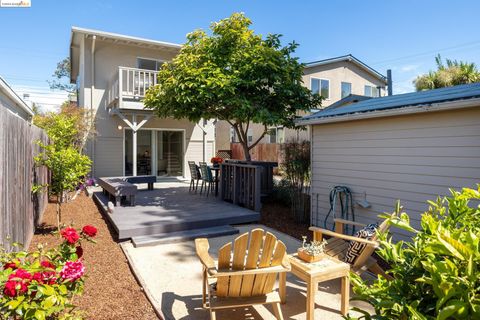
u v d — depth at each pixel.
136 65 12.99
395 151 4.90
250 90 7.20
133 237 5.21
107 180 8.70
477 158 3.98
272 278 2.84
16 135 3.79
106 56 12.51
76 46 13.33
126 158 12.80
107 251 4.70
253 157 19.09
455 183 4.18
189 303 3.21
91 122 11.02
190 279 3.78
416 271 1.50
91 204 8.20
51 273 2.08
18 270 1.86
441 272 1.26
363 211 5.40
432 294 1.42
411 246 1.64
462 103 3.83
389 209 4.99
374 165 5.22
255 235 2.68
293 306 3.22
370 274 3.93
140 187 11.02
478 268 1.25
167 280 3.74
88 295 3.24
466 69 14.40
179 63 6.80
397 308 1.38
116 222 5.65
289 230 6.08
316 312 3.09
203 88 6.32
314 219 6.36
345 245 4.03
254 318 2.98
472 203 3.98
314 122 5.93
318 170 6.29
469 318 1.18
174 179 13.45
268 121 6.84
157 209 6.92
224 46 7.12
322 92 17.12
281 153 8.04
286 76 7.01
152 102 7.32
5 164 3.17
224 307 2.73
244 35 7.02
